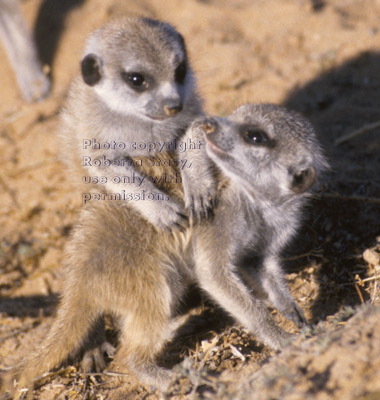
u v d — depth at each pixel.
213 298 8.60
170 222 8.44
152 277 8.44
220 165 8.22
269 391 5.74
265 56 15.04
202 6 16.88
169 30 9.56
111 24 9.79
